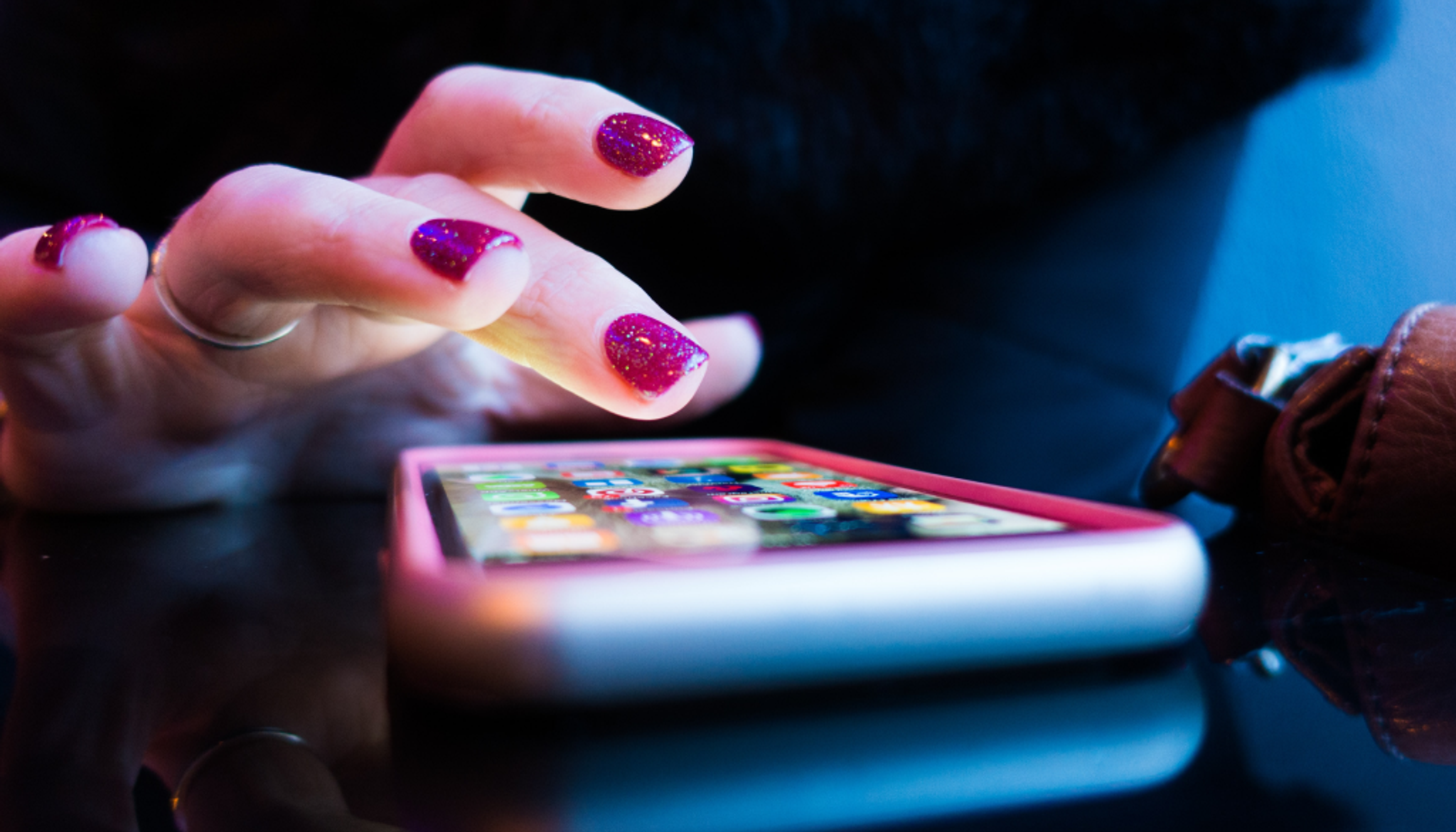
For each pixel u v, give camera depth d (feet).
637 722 0.55
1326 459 0.80
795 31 1.20
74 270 0.71
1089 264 1.49
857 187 1.31
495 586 0.54
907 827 0.50
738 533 0.61
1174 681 0.58
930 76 1.23
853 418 1.52
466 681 0.54
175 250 0.76
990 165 1.32
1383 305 1.46
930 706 0.56
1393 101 1.40
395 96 1.43
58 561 0.75
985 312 1.51
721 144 1.25
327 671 0.59
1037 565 0.57
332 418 0.96
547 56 1.22
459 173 0.76
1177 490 0.87
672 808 0.51
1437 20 1.34
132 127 1.54
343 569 0.74
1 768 0.53
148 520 0.88
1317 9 1.19
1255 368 0.87
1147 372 1.53
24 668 0.59
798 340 1.53
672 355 0.65
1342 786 0.52
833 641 0.55
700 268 1.40
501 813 0.51
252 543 0.80
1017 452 1.50
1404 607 0.67
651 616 0.54
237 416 0.87
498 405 1.10
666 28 1.19
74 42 1.48
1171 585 0.58
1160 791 0.52
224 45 1.46
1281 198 1.51
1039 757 0.53
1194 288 1.53
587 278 0.67
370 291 0.64
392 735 0.54
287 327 0.79
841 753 0.53
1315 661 0.60
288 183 0.69
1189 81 1.27
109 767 0.52
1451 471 0.70
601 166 0.70
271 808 0.51
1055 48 1.25
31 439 0.83
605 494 0.72
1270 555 0.76
